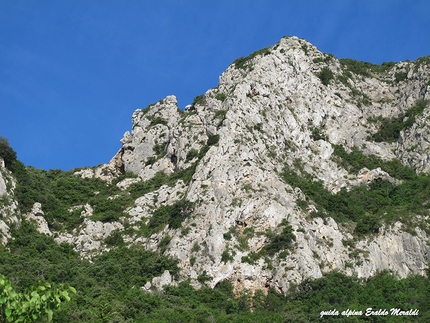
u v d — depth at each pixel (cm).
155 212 11069
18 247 9888
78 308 7862
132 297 8531
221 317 8094
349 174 12150
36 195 11412
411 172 12212
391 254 10106
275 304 8812
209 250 9481
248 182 10506
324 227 10144
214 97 12744
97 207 11744
